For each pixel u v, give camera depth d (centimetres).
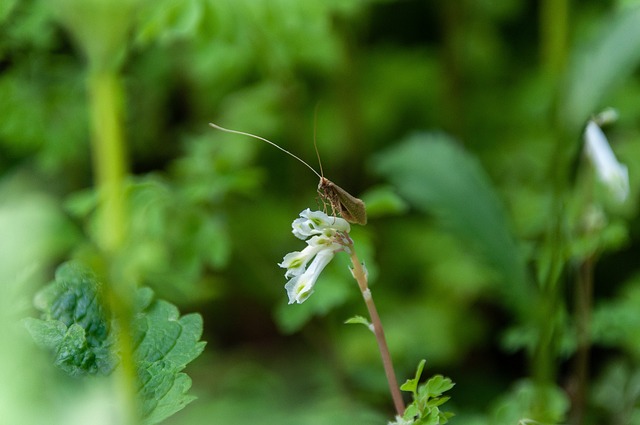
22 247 23
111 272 26
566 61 31
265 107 50
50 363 27
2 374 23
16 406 23
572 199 35
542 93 51
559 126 30
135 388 27
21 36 39
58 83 41
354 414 37
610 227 36
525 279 32
